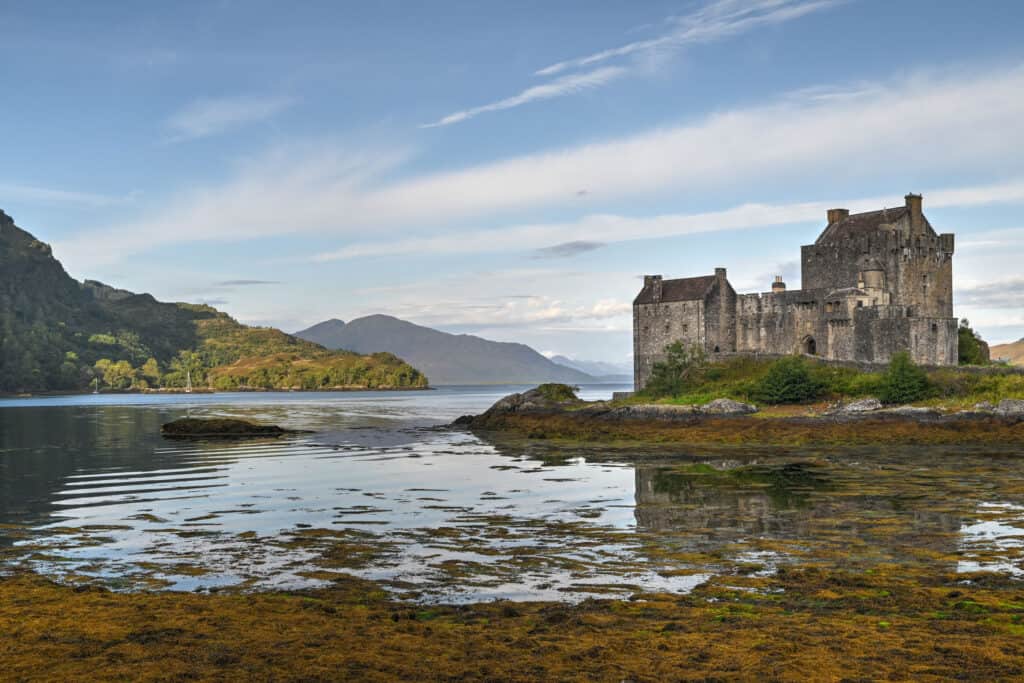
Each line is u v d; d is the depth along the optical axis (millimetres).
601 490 41312
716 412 75688
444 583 23000
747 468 49781
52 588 22266
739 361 97125
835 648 16969
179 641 17781
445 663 16422
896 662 16125
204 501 39031
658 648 17172
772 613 19562
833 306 94375
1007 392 70875
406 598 21484
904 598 20625
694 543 27812
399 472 50406
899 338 88312
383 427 97625
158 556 26875
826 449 61125
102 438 80625
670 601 20750
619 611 19953
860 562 24594
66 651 17141
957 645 17016
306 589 22531
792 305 98750
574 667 16156
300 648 17312
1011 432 62000
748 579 22797
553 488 42312
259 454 63312
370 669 16125
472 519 33219
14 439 79188
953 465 49406
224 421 85750
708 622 18922
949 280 101312
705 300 103062
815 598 20812
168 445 72312
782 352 99500
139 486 44594
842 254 99000
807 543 27406
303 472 50844
